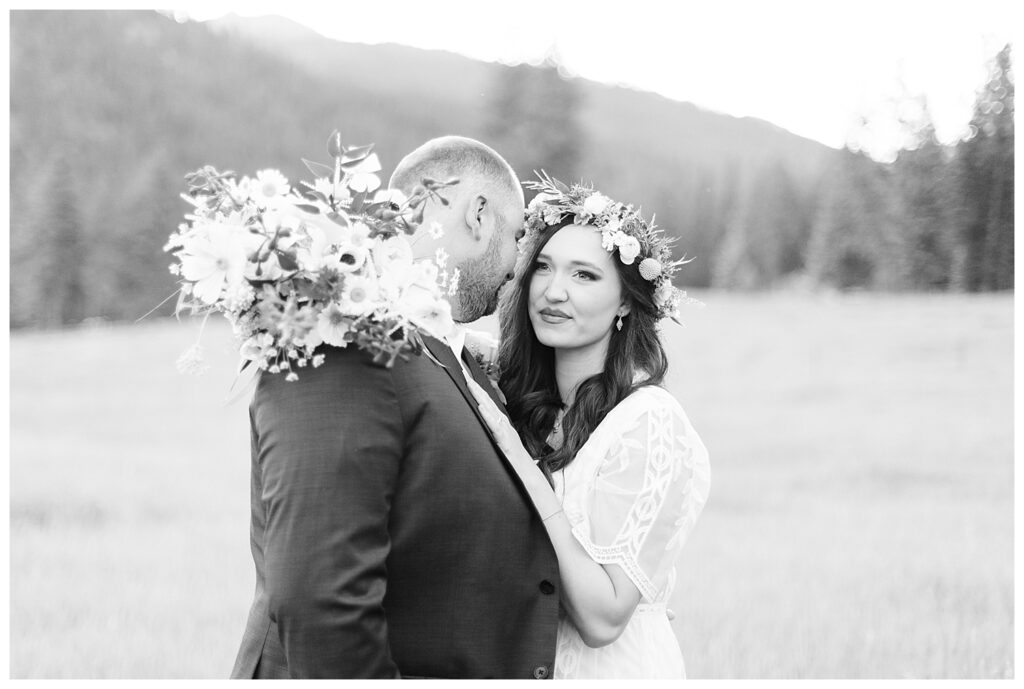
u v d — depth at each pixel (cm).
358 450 182
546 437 261
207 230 183
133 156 4031
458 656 198
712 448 1547
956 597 752
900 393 2009
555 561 212
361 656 176
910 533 996
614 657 236
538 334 258
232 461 1406
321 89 4766
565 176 4125
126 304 3569
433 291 188
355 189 190
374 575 181
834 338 2578
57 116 4025
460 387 211
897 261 3572
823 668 591
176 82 4434
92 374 2195
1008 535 977
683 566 853
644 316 261
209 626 674
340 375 186
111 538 948
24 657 604
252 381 201
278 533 179
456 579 199
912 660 602
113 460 1396
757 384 2098
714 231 4241
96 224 3612
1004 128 3341
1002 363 2259
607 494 230
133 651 616
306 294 177
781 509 1139
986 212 3406
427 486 196
